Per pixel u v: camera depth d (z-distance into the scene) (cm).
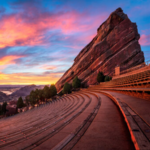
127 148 290
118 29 6869
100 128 450
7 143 434
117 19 6975
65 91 7775
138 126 341
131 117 430
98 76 6200
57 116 966
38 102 8244
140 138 267
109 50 7044
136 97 970
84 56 8550
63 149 302
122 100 831
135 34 6800
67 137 381
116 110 745
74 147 311
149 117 412
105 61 7125
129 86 1619
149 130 308
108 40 7194
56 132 475
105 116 621
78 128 462
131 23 6681
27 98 9150
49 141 391
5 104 7988
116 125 472
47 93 7581
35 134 487
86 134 399
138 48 6381
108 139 350
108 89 2328
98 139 354
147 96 824
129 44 6494
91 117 620
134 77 2012
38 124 817
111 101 1120
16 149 359
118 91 1653
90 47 8825
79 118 665
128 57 6319
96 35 8631
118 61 6544
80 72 8625
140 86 1255
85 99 1838
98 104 995
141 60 6284
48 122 776
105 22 7600
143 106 594
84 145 320
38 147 354
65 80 9869
